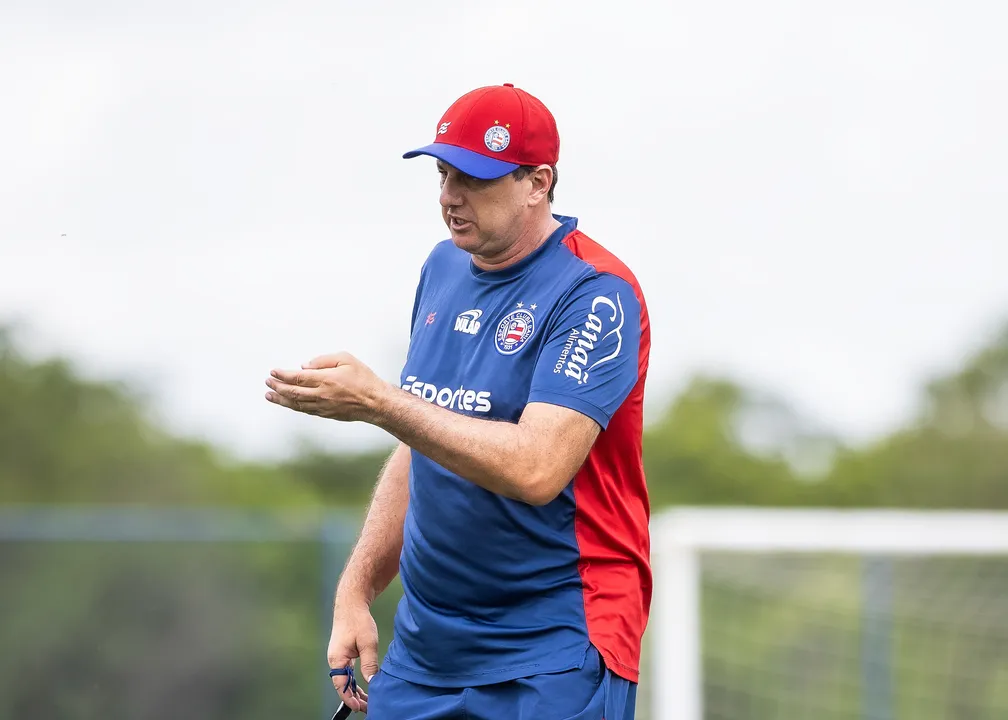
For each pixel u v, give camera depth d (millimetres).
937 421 58812
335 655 12047
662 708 25406
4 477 57906
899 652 27250
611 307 10555
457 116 10797
